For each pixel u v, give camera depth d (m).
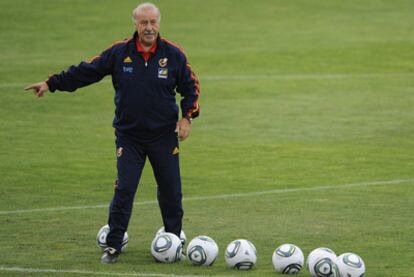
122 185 32.19
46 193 46.25
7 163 53.59
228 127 65.38
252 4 120.88
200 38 101.94
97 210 42.34
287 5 120.94
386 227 38.53
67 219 40.19
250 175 51.06
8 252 33.47
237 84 81.06
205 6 118.94
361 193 46.19
